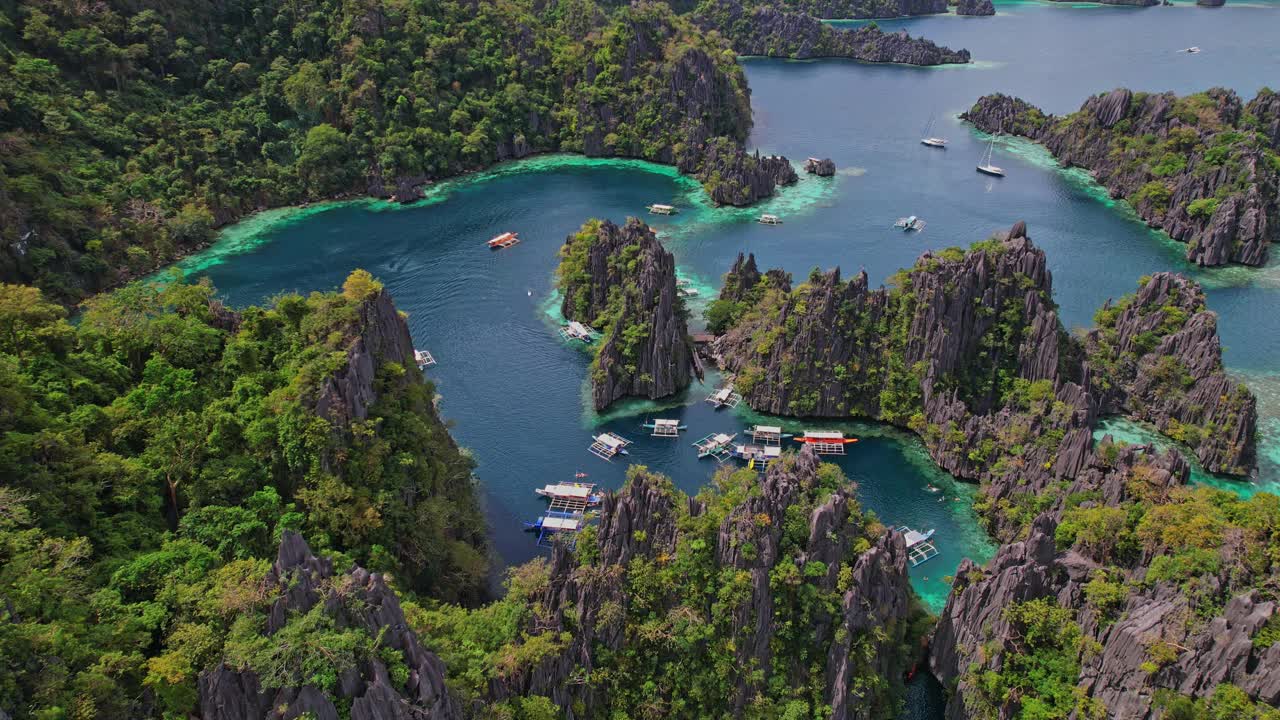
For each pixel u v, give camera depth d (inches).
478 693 3270.2
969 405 5900.6
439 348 7165.4
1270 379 6530.5
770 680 3661.4
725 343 6865.2
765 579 3715.6
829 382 6087.6
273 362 4626.0
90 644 2896.2
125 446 4074.8
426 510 4279.0
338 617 2945.4
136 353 4547.2
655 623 3718.0
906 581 3969.0
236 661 2753.4
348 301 4771.2
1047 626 3656.5
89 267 7687.0
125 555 3472.0
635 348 6402.6
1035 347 5816.9
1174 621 3435.0
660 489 3998.5
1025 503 4845.0
